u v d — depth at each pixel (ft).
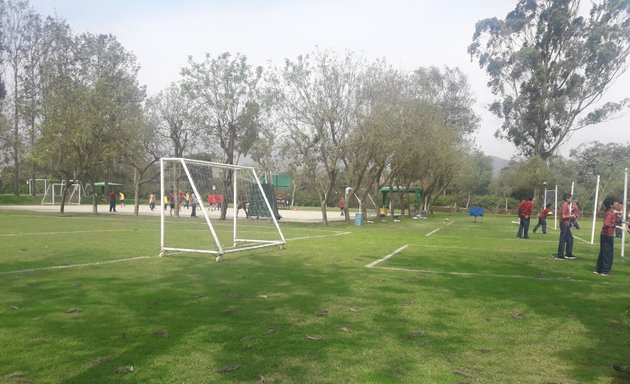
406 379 13.61
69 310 20.13
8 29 147.64
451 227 92.02
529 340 17.84
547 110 154.81
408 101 94.53
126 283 26.61
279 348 15.97
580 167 194.80
